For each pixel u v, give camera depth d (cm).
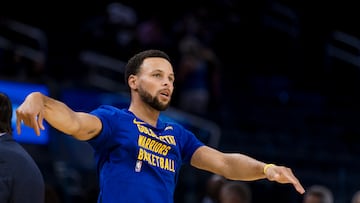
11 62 2934
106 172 812
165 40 3322
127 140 816
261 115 3136
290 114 3144
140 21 3625
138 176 808
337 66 3934
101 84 3086
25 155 873
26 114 691
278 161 2698
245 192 1505
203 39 3394
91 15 3588
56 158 2228
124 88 2984
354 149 2955
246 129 2955
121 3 3666
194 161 908
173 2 3606
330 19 4016
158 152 838
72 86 2633
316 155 2766
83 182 2238
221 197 1519
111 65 3222
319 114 3170
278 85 3475
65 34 3259
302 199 2369
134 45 3288
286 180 813
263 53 3706
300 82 3550
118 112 836
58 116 734
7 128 894
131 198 796
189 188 2336
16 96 2267
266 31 3759
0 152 854
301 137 2942
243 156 890
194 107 3038
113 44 3288
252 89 3438
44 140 2228
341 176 2641
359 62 3953
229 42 3653
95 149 827
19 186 844
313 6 3991
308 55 3800
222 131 2720
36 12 3419
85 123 777
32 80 2322
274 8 3888
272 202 2350
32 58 2961
